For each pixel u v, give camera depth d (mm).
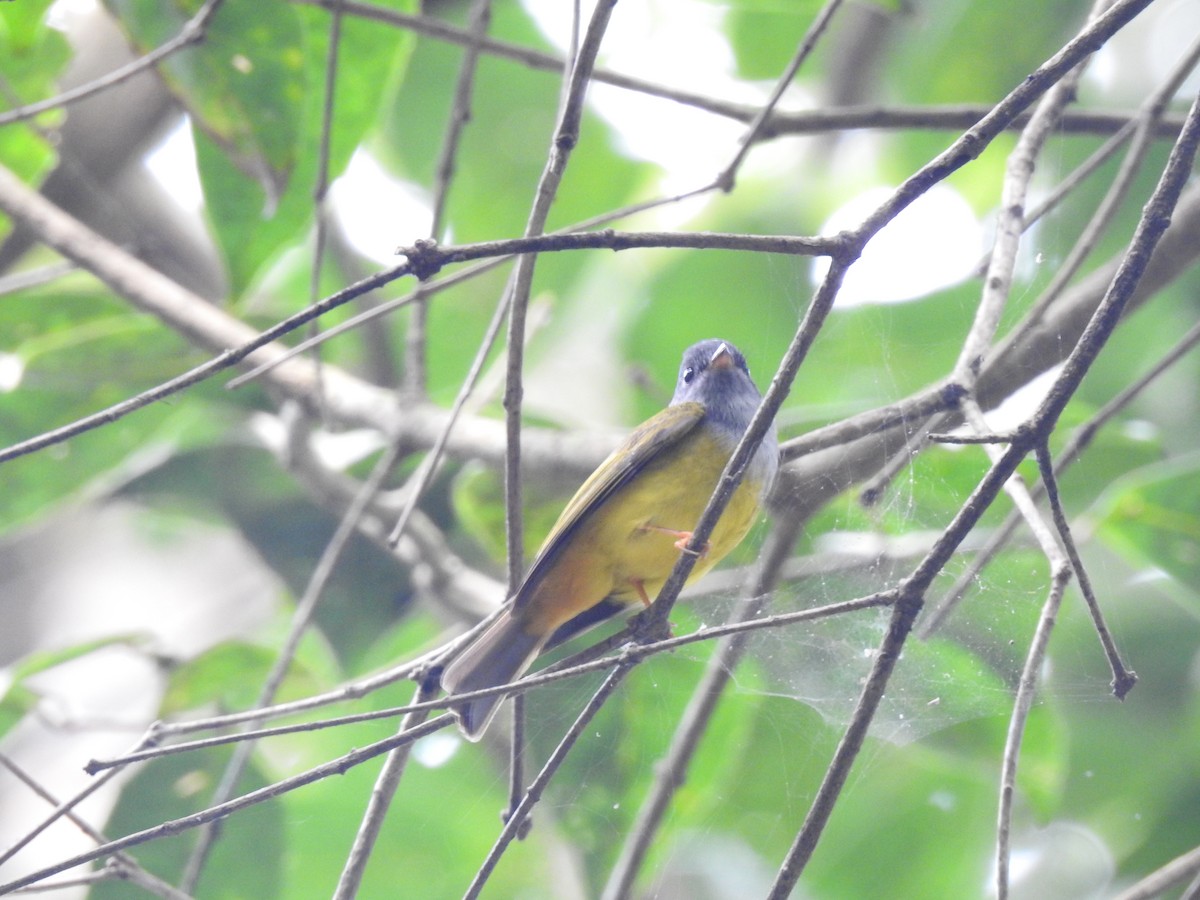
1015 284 13180
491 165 15625
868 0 10656
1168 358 7867
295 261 15102
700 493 8406
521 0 15305
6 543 14500
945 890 13203
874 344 14281
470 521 11438
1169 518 10336
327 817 12641
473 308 15602
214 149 9172
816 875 13250
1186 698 13648
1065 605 13008
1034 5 14070
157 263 12094
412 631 12906
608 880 10695
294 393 10984
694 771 11039
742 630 5641
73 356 11664
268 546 12961
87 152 12562
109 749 12680
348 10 8750
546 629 8539
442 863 12742
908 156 15234
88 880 6922
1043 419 5445
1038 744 11062
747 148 8094
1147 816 13344
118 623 14070
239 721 6387
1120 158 13281
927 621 9070
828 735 11828
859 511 9883
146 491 13078
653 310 15227
